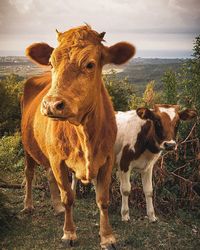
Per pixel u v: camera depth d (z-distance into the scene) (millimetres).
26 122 5980
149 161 5852
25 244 5168
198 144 6598
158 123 5527
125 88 10289
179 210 6266
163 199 6457
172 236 5438
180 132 6938
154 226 5762
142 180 6000
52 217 6074
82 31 3914
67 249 5008
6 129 11102
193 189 6703
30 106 6043
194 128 6750
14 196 7020
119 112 6273
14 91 11641
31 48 4352
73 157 4625
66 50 3756
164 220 6027
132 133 5812
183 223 5918
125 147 5832
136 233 5496
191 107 7289
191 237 5418
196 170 6582
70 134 4535
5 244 5172
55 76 3691
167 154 6801
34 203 6660
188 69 7621
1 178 7855
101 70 4137
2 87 11289
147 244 5188
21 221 5895
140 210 6363
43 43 4367
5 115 11141
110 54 4145
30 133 5867
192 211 6340
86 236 5383
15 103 11383
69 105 3564
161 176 6414
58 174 4891
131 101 9305
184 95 7551
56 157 4832
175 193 6516
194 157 6762
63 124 4609
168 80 7664
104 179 4859
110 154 4805
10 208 6305
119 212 6289
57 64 3729
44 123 5156
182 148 6805
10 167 8695
